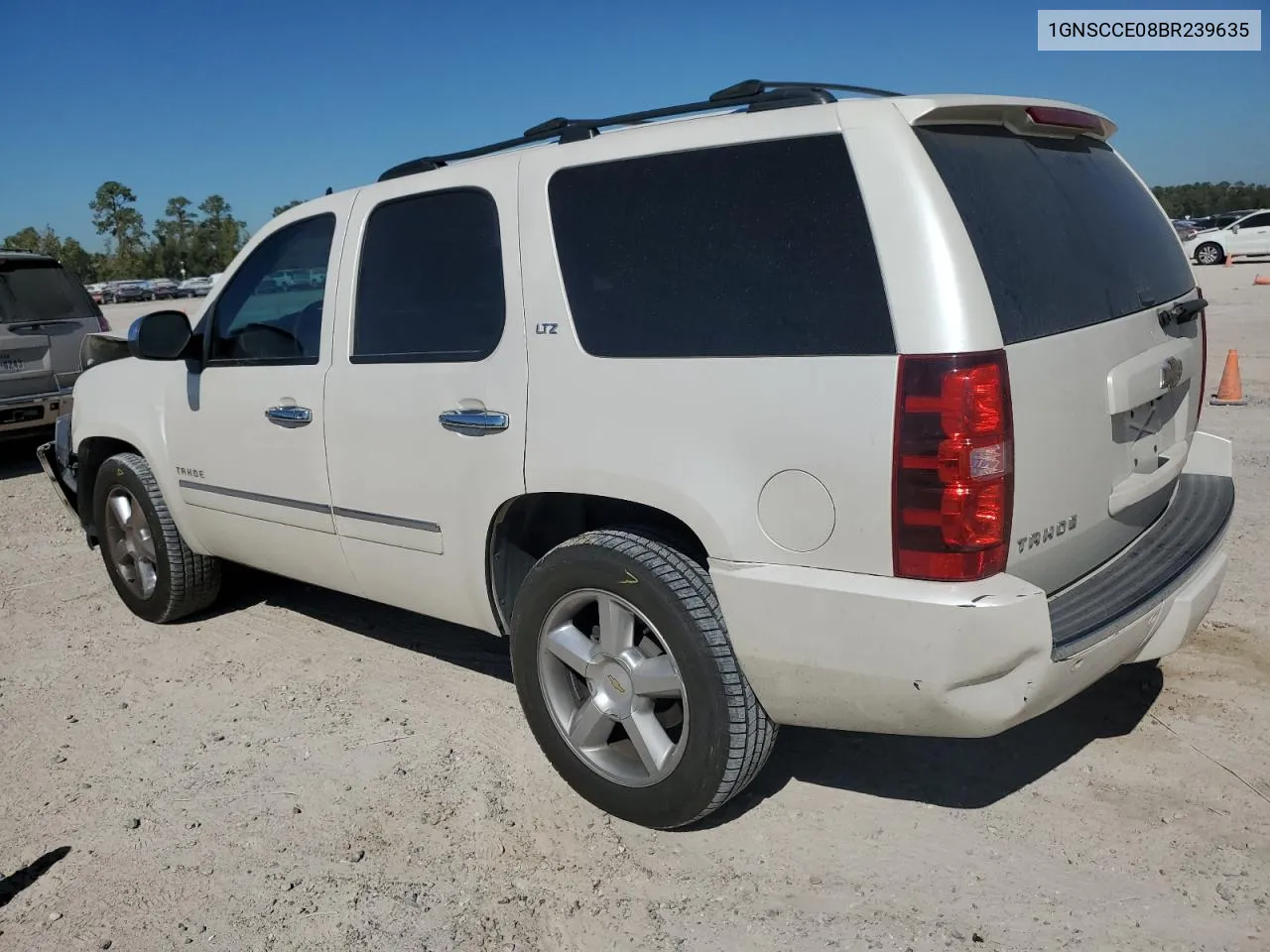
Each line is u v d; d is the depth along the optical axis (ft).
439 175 11.73
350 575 13.38
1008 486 8.23
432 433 11.55
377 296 12.31
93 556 21.81
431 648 15.69
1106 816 10.26
